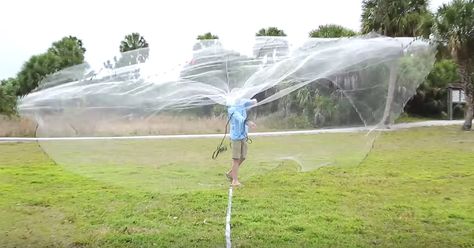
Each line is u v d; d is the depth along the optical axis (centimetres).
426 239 514
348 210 631
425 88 2427
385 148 1287
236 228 551
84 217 607
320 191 743
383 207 646
